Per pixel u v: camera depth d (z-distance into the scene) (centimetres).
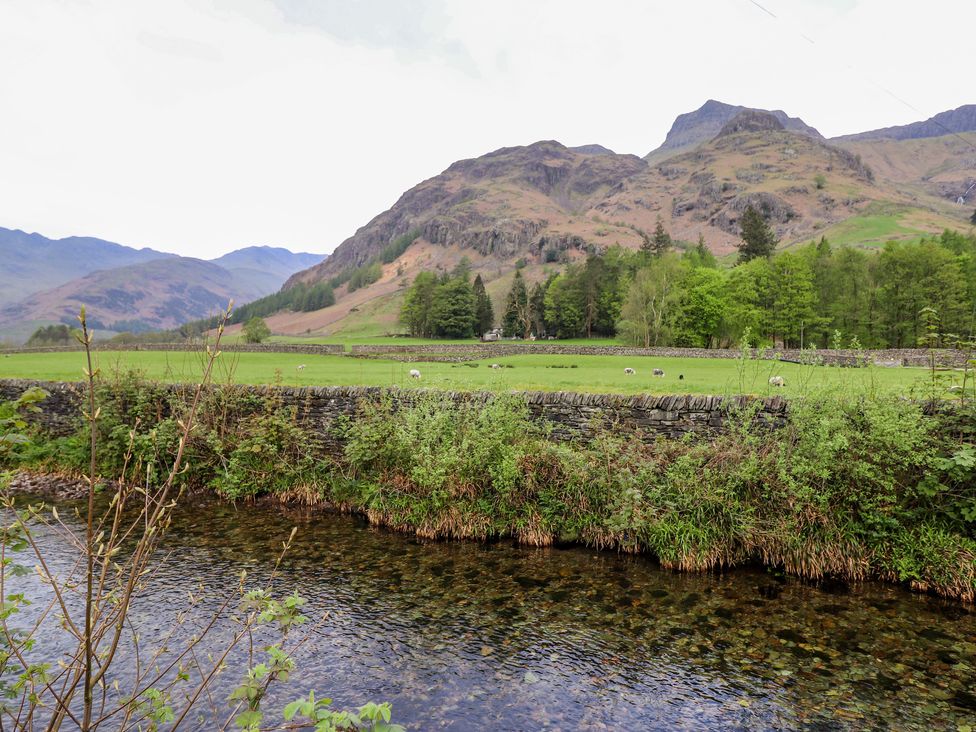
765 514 1077
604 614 867
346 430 1534
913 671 715
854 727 606
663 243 14962
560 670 715
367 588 951
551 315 13362
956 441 1036
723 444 1179
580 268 14562
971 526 986
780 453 1097
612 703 649
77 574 955
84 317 268
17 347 7700
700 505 1093
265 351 6625
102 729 576
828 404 1101
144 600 874
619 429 1355
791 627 829
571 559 1093
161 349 6988
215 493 1535
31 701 354
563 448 1266
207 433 1572
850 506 1057
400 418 1471
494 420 1327
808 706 643
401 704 639
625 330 8575
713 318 8500
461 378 2431
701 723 615
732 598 923
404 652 750
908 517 1011
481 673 706
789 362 3189
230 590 923
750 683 689
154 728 398
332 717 363
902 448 992
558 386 1892
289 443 1557
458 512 1234
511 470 1221
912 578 966
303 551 1123
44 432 1845
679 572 1028
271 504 1455
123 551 1093
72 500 1469
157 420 1642
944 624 839
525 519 1209
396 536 1225
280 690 656
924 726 607
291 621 411
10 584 911
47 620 794
